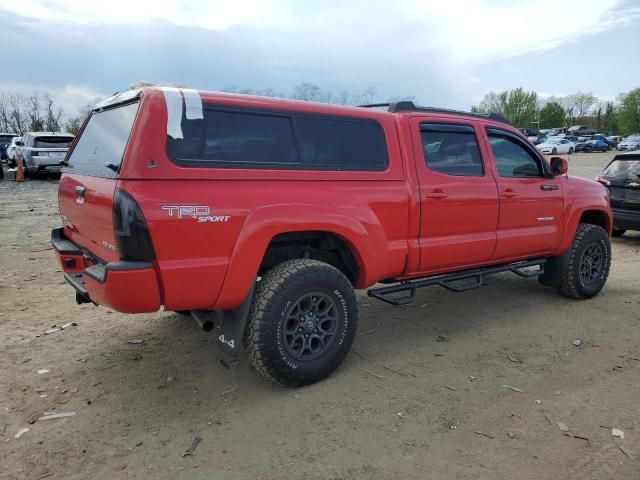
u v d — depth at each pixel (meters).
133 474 2.73
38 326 4.73
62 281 6.19
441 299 5.77
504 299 5.79
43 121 65.12
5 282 6.10
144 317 5.00
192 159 3.09
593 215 6.11
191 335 4.56
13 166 23.23
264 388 3.65
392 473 2.76
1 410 3.31
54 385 3.65
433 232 4.32
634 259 8.06
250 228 3.23
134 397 3.51
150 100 3.00
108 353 4.18
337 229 3.62
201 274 3.09
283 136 3.51
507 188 4.82
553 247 5.40
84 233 3.66
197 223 3.05
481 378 3.86
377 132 4.02
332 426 3.19
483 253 4.74
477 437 3.09
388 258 4.02
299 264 3.54
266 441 3.03
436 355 4.27
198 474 2.74
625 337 4.70
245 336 3.46
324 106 3.76
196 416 3.29
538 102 101.50
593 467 2.82
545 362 4.15
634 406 3.46
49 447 2.94
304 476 2.73
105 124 3.63
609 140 59.81
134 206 2.87
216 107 3.22
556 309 5.47
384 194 3.94
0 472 2.72
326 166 3.67
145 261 2.94
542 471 2.78
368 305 5.52
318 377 3.67
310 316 3.60
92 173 3.46
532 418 3.30
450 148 4.51
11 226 9.81
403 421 3.26
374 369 3.99
